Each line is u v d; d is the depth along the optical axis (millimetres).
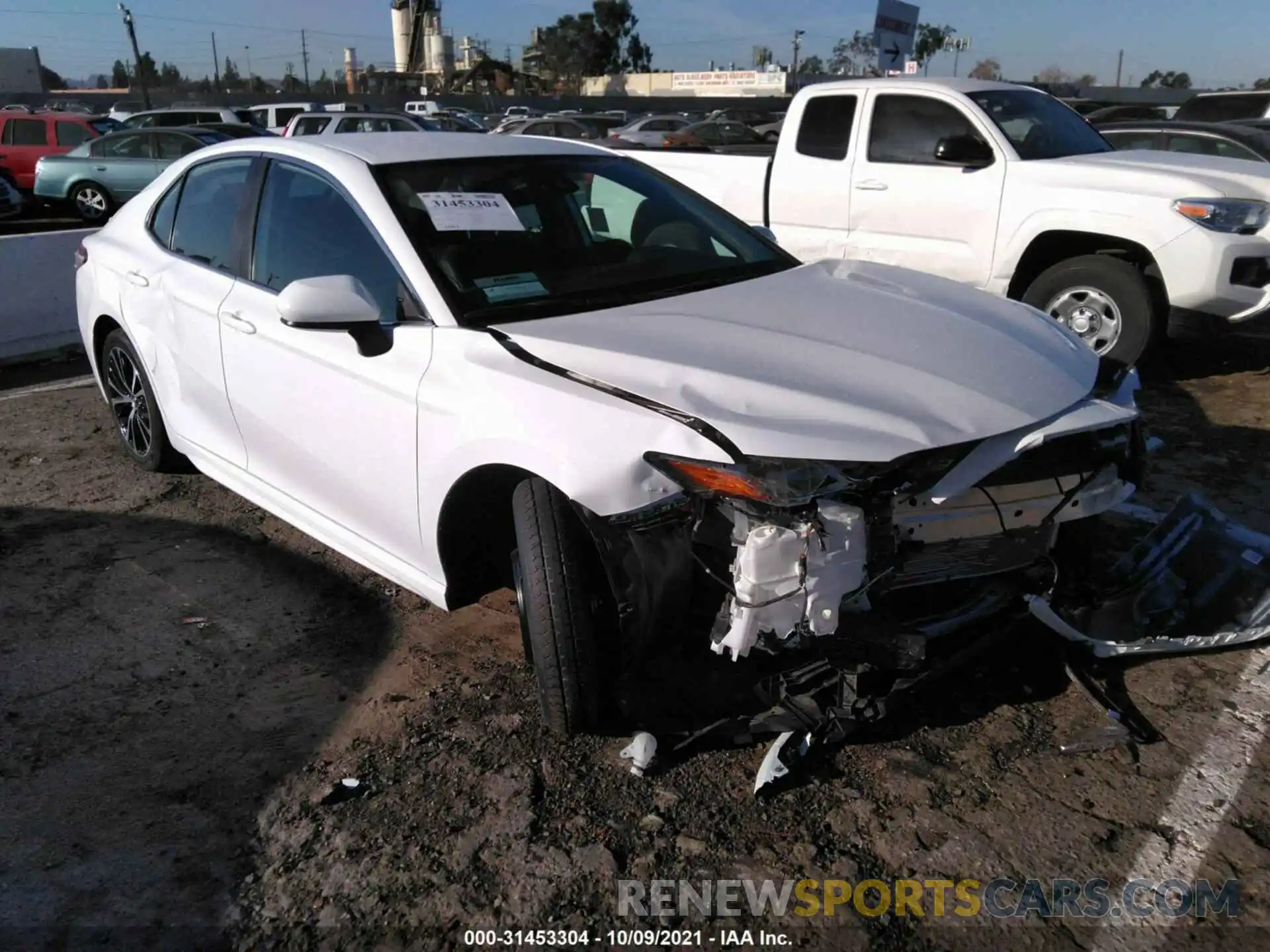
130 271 4656
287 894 2498
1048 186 6258
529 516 2756
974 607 2984
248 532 4527
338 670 3445
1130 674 3271
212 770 2943
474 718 3139
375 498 3355
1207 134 9133
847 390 2699
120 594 3969
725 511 2539
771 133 22641
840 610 2668
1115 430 2988
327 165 3646
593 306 3307
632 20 74688
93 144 16094
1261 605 3414
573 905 2449
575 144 4266
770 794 2754
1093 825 2639
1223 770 2818
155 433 4863
